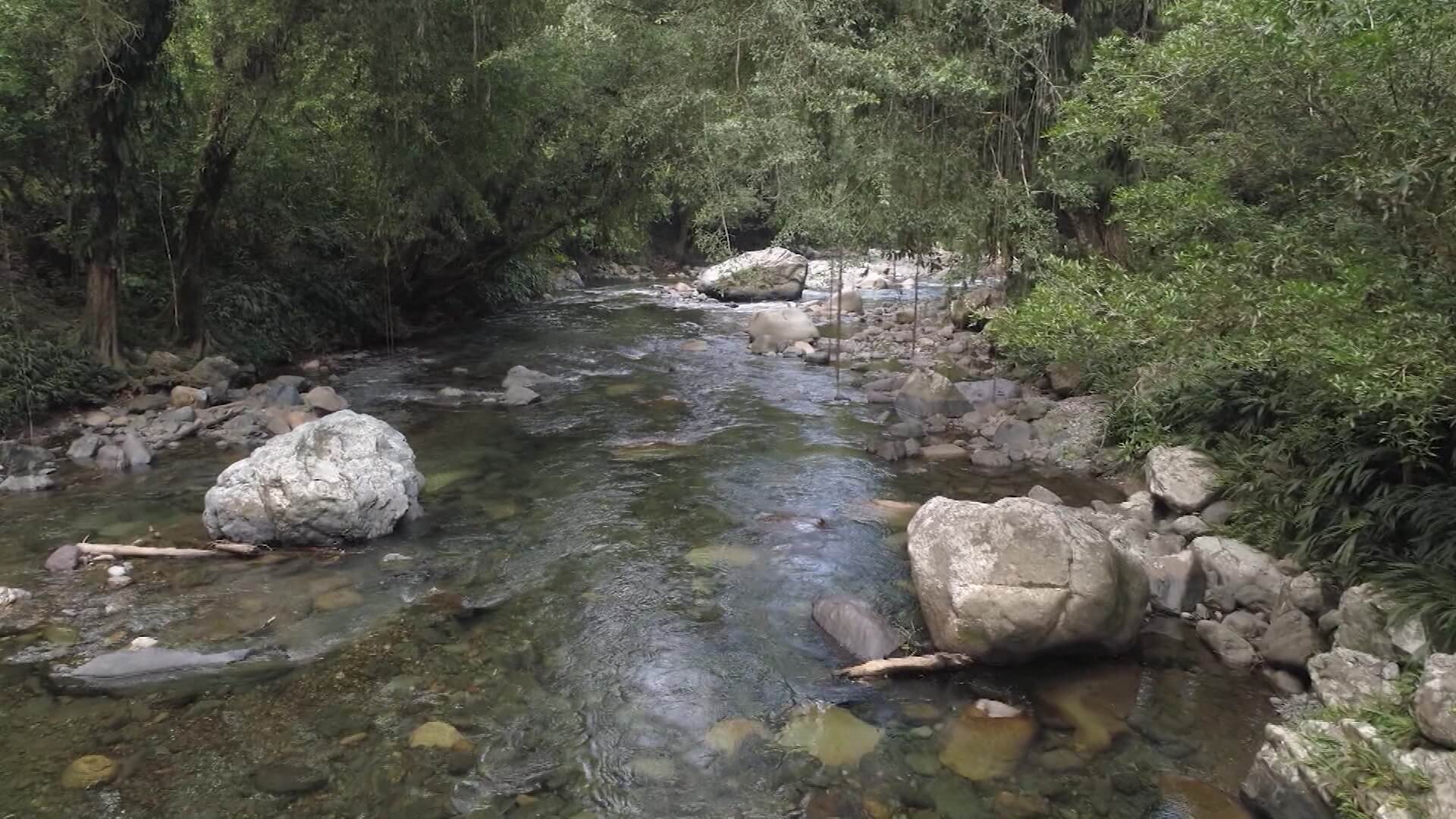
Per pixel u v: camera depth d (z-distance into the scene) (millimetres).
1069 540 5422
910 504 8039
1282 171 5191
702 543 7145
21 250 12508
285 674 5090
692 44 11438
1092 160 9234
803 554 6945
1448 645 4500
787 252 24578
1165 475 7406
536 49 12727
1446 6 3590
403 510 7391
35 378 10227
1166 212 5695
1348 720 4070
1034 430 9891
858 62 9055
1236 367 6906
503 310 21031
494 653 5402
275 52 11320
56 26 9695
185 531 7234
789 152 9375
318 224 16016
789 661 5371
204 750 4363
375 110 12375
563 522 7605
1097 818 3943
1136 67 5836
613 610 5992
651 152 15055
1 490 8125
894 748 4500
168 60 11336
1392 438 5434
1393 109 4230
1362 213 4609
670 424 10891
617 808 4031
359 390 12633
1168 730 4621
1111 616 5250
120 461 8914
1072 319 6035
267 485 6961
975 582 5285
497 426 10758
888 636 5484
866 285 25547
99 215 11062
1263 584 5859
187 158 12398
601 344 16719
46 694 4816
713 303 23062
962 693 5008
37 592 6047
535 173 16156
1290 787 3787
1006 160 10336
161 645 5375
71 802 3953
